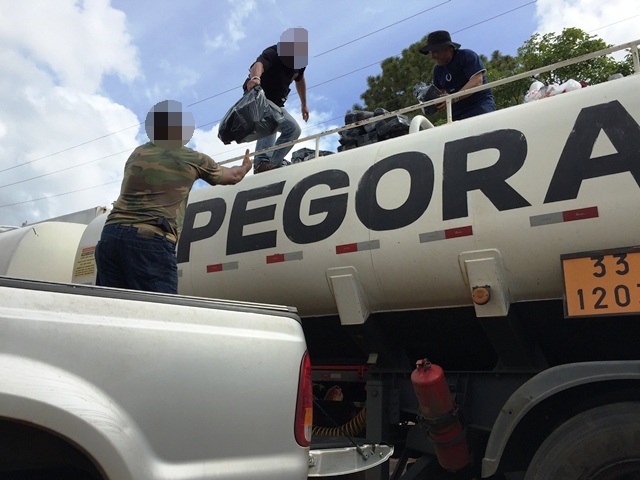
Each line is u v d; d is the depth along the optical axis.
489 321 3.12
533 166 3.00
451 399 3.15
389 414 3.67
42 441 1.66
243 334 2.01
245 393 1.93
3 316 1.54
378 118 4.15
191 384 1.80
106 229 3.04
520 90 13.69
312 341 4.23
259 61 4.84
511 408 2.70
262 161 4.66
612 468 2.37
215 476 1.78
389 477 3.50
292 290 3.84
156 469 1.66
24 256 5.72
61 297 1.67
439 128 3.58
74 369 1.60
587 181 2.81
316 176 3.92
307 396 2.13
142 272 2.95
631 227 2.68
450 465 3.14
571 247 2.83
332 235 3.64
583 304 2.73
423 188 3.35
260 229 4.01
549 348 3.33
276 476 1.93
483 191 3.12
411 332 3.64
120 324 1.73
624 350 3.11
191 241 4.39
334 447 2.77
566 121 2.99
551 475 2.49
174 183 3.11
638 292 2.61
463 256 3.13
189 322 1.89
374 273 3.46
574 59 3.38
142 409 1.68
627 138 2.77
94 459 1.56
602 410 2.47
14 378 1.48
